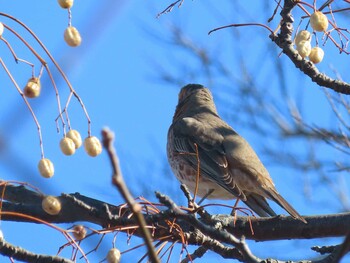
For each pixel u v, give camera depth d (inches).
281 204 526.0
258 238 438.3
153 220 351.3
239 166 548.4
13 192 438.6
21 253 339.6
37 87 337.4
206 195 566.6
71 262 339.0
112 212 415.5
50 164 331.3
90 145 334.6
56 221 413.7
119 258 326.3
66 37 329.7
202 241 394.0
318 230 432.5
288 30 429.1
